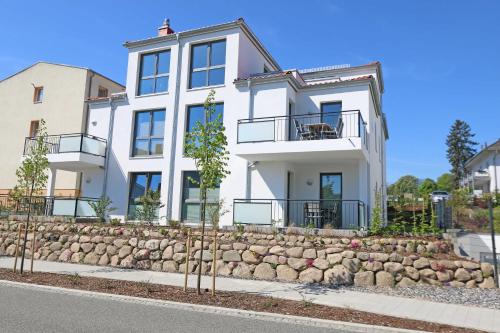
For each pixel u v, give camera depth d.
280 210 13.74
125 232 12.15
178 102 16.34
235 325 5.50
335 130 12.84
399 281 8.70
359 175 13.46
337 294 7.80
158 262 10.85
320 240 10.34
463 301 7.28
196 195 15.40
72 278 8.93
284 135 14.02
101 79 24.19
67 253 12.25
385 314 6.28
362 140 12.43
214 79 16.00
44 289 7.83
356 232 10.83
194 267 10.38
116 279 9.05
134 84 17.38
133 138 17.16
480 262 8.58
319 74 18.56
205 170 7.70
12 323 5.30
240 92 15.13
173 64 16.72
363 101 14.18
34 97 24.48
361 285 8.78
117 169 16.95
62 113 23.20
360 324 5.61
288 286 8.59
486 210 14.53
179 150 15.91
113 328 5.18
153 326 5.32
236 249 10.23
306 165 14.77
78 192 20.92
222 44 16.16
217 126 7.88
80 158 16.03
